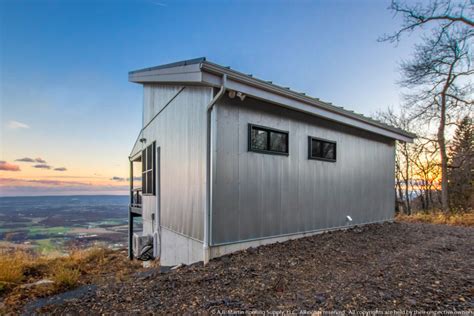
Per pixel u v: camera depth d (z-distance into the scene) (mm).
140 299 2795
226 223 4254
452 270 3174
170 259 5824
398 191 15969
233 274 3283
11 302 3232
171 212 5867
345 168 6406
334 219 6035
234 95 4098
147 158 7949
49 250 6383
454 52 11234
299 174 5359
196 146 4676
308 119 5625
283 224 5012
